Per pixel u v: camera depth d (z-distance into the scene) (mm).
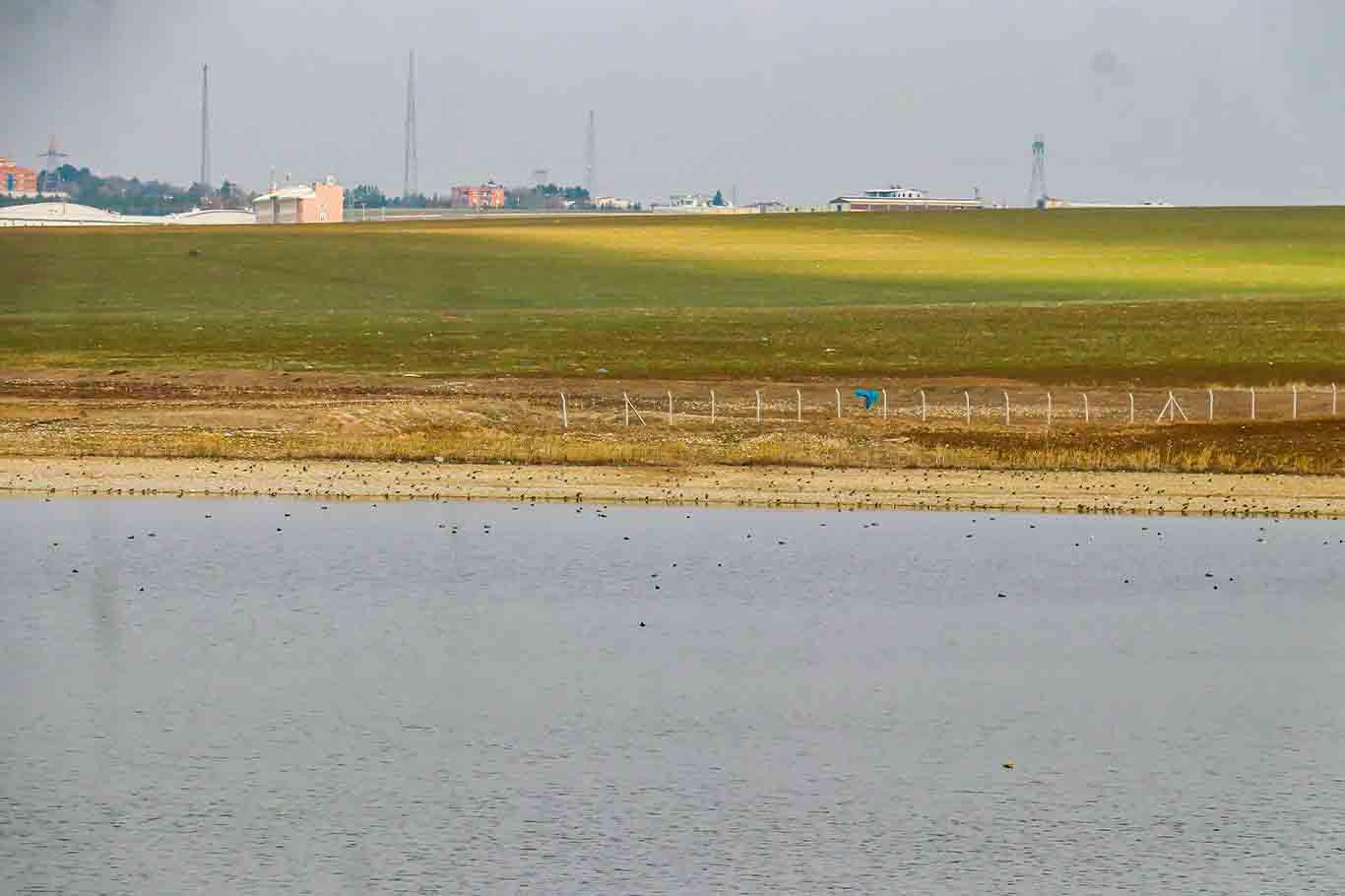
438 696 76812
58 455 138625
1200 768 67938
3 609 92562
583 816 62062
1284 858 58531
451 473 134750
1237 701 77938
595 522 118750
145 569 102125
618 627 91125
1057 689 79125
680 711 75438
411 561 105062
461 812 62344
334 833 60094
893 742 71375
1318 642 88812
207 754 68250
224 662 82250
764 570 104500
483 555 106938
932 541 114062
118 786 64562
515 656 84062
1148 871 57125
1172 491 131125
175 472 133250
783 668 82250
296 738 70562
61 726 71812
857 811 62938
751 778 66312
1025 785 65938
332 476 132625
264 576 100750
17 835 59719
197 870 56781
